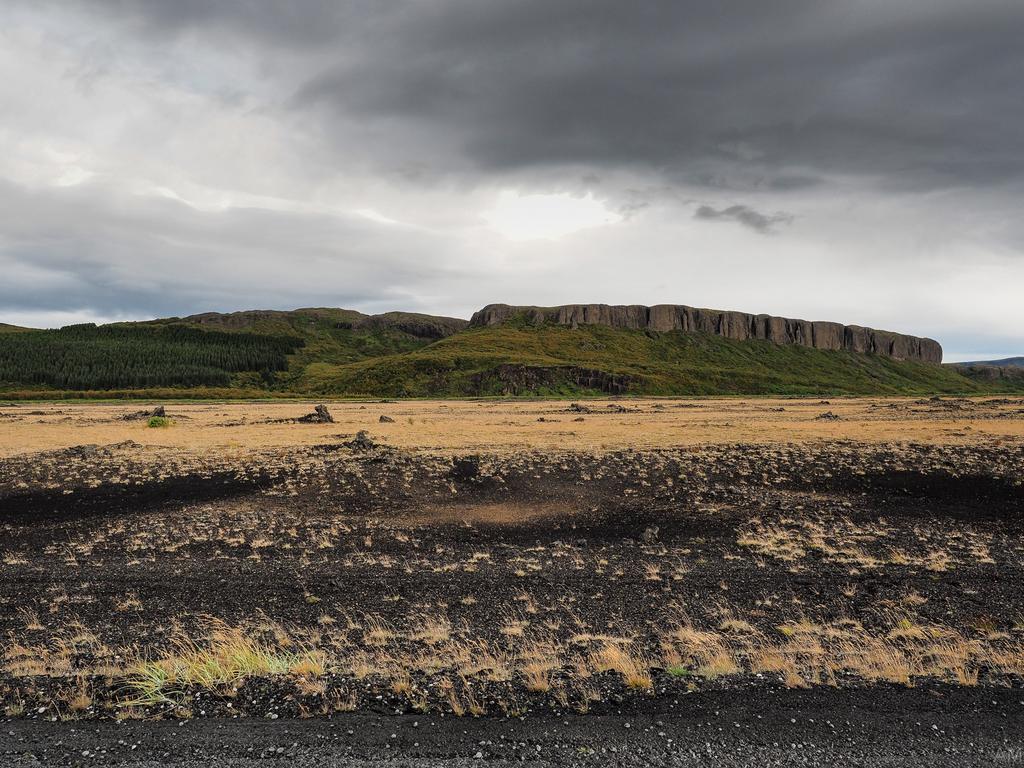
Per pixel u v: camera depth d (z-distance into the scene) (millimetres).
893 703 8422
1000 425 58781
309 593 15773
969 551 19453
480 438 51344
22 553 19812
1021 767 6770
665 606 14570
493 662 10594
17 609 14539
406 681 9289
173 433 56188
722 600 14984
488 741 7402
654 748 7227
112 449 43219
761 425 62125
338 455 40844
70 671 10250
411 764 6910
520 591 15875
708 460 38125
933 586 15914
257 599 15297
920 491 29297
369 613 14227
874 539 21141
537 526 23844
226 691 8961
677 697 8703
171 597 15438
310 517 25156
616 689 9055
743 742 7348
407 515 25688
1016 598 14797
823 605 14539
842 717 7996
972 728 7660
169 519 24578
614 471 35156
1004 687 9008
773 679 9398
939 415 76000
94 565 18422
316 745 7324
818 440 46812
